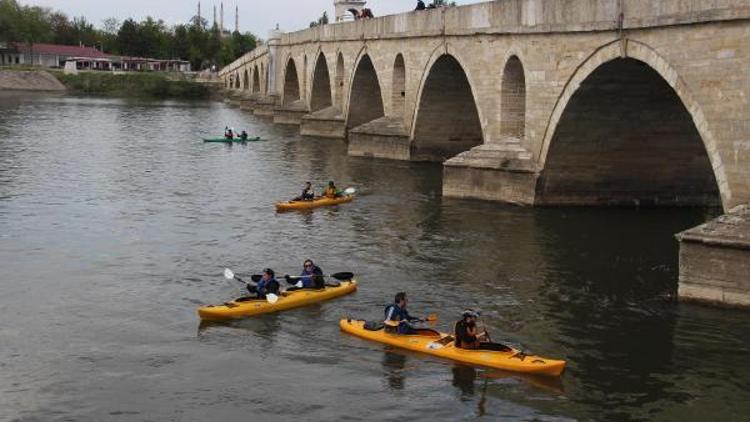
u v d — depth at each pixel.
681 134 37.22
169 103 131.75
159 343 21.97
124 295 25.73
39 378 19.72
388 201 41.34
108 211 37.94
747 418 17.97
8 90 144.25
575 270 28.80
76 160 54.75
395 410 18.36
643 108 35.72
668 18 28.03
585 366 20.62
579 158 37.81
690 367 20.56
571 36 34.62
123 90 151.25
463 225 35.53
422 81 52.53
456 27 46.09
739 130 25.36
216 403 18.64
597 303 25.27
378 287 26.83
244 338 22.41
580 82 34.16
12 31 185.75
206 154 60.28
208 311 23.58
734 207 25.31
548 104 36.84
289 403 18.66
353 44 68.19
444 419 17.95
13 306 24.52
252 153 61.47
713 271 24.06
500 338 22.48
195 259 29.94
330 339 22.36
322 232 34.50
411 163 55.50
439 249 31.62
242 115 105.69
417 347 21.41
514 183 39.38
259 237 33.50
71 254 30.25
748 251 23.25
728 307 23.95
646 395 19.05
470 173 41.12
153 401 18.67
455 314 24.38
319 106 87.38
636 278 27.83
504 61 40.53
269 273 24.92
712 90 26.34
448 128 55.22
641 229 34.78
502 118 41.41
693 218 36.97
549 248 31.70
